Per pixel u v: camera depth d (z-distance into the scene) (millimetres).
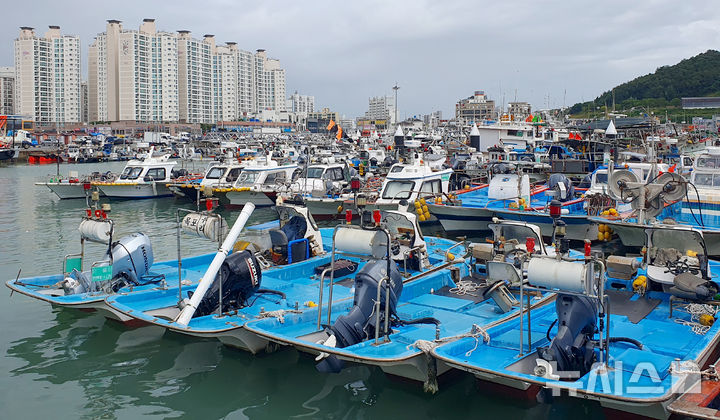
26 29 155125
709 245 15578
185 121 157375
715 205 16562
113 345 10156
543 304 10258
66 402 8172
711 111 97312
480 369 7191
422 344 7930
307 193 25844
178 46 155750
